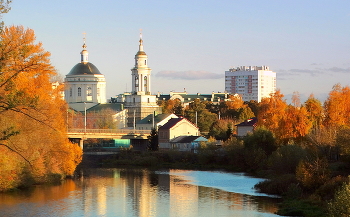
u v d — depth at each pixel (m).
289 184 90.12
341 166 94.88
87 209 77.31
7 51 56.78
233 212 74.62
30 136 81.12
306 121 138.75
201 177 122.50
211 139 184.62
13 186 92.75
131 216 72.94
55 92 99.81
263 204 80.50
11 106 54.56
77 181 111.69
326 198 75.62
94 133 180.62
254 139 142.12
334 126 131.62
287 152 107.75
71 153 118.12
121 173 134.50
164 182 112.12
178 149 184.75
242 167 142.50
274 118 155.00
